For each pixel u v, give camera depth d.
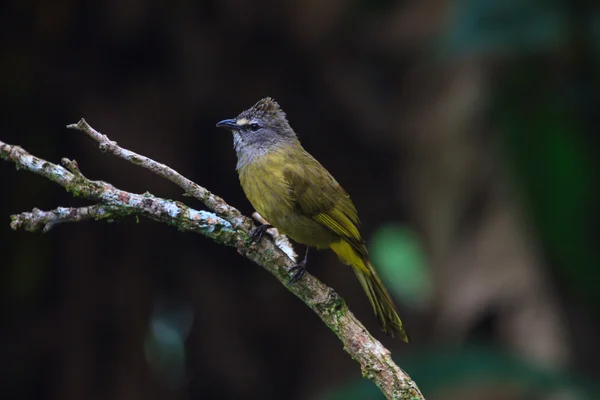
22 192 12.66
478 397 9.51
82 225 12.66
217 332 13.12
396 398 5.76
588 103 10.88
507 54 10.90
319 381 12.94
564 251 10.49
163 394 12.91
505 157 10.91
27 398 12.86
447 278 11.28
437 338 11.69
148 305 12.79
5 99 12.45
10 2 12.00
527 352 10.24
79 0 12.09
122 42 12.42
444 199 11.43
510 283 10.67
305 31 12.62
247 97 13.00
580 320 10.98
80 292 12.61
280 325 13.39
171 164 12.30
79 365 12.40
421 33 12.59
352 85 13.12
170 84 12.69
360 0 12.86
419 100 12.32
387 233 14.27
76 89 12.46
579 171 10.49
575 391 9.28
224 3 12.36
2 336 12.66
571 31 10.77
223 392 13.22
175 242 12.98
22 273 12.64
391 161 13.65
